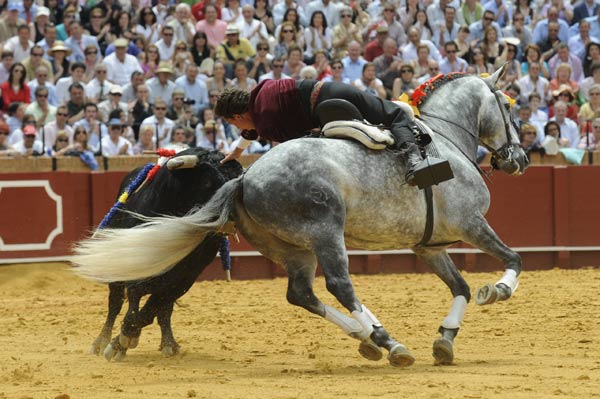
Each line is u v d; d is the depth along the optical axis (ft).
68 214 61.05
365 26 80.79
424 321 44.45
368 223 30.91
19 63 67.05
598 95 72.59
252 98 32.58
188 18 75.46
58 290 58.54
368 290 56.59
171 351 36.19
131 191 35.86
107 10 75.77
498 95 35.63
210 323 44.55
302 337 40.27
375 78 71.51
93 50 70.64
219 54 73.26
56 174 60.90
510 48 76.95
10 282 59.11
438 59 77.20
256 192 30.25
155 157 62.23
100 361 34.76
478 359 33.53
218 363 33.88
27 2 75.25
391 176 31.01
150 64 71.61
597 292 53.52
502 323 42.83
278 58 70.90
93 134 63.77
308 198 29.81
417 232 31.81
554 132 67.82
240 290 57.67
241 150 34.42
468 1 82.12
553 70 79.36
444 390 26.99
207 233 31.35
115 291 37.04
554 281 59.00
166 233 30.35
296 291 31.37
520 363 32.27
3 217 60.23
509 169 35.58
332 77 71.67
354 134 30.83
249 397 26.40
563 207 65.82
